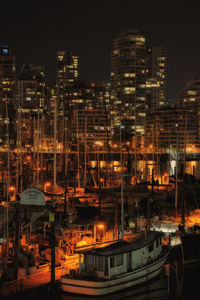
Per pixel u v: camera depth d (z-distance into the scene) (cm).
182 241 4750
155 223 6009
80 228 5031
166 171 15100
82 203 7519
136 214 6969
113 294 3588
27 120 19762
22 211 5128
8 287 3594
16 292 3478
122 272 3706
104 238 4981
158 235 4444
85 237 4853
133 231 5344
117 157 19225
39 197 3912
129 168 14250
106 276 3588
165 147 19962
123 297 3672
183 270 4594
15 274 3791
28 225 4609
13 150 18412
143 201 7638
